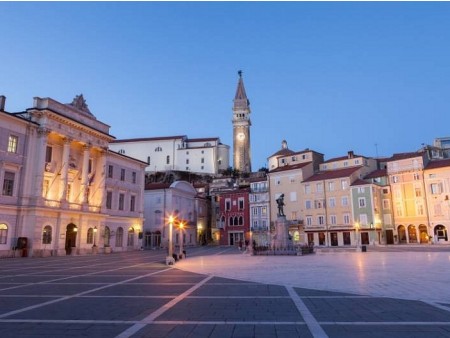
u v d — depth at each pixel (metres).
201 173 139.12
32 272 22.19
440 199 65.00
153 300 11.55
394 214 70.12
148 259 35.66
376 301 11.05
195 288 14.36
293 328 7.87
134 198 63.25
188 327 8.02
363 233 68.94
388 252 40.75
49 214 43.88
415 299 11.28
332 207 73.06
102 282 16.64
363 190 69.62
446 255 32.84
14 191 41.19
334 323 8.30
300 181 77.94
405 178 69.62
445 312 9.37
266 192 84.06
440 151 80.50
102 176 53.97
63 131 46.66
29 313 9.62
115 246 56.84
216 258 35.47
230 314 9.38
